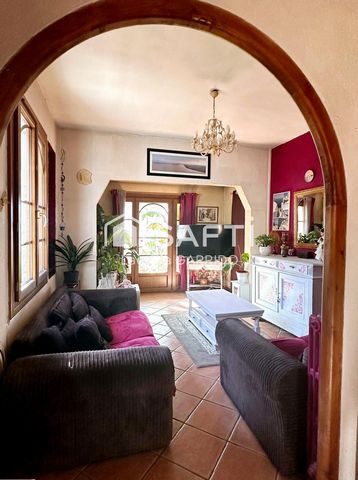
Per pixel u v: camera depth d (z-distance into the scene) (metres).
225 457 1.66
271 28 1.09
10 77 0.94
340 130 1.15
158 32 1.91
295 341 2.12
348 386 1.17
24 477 1.50
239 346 1.94
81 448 1.55
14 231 1.78
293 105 3.04
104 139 3.97
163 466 1.59
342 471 1.20
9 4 0.93
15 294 1.80
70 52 2.13
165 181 4.28
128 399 1.59
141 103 3.03
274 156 4.60
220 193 6.16
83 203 3.93
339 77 1.15
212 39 1.98
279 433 1.54
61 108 3.17
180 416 2.02
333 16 1.13
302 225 3.99
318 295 3.29
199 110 3.20
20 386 1.44
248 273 4.73
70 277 3.55
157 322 4.04
